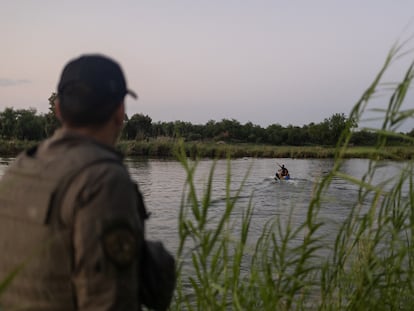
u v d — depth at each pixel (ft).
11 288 4.83
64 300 4.63
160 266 5.74
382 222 8.50
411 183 8.67
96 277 4.45
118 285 4.53
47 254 4.61
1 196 5.07
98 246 4.46
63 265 4.62
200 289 8.38
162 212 53.88
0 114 212.02
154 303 5.74
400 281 9.29
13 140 185.88
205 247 8.06
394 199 8.71
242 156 173.06
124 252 4.57
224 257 8.50
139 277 5.44
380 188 7.85
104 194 4.60
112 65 5.40
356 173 77.25
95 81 5.17
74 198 4.58
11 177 5.11
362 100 7.92
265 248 9.51
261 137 241.55
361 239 8.67
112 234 4.51
